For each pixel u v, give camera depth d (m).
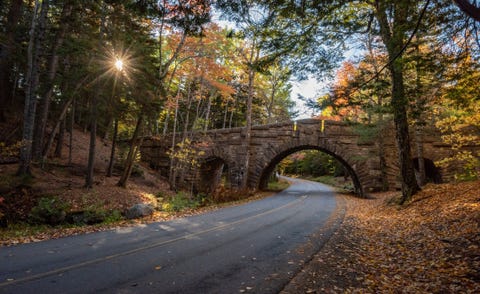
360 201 19.08
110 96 15.23
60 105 18.78
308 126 25.23
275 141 26.16
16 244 7.07
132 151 18.08
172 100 23.22
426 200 11.31
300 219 11.58
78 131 27.59
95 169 19.86
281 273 5.07
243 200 19.88
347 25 6.83
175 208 15.09
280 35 6.83
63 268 5.19
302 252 6.52
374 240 7.68
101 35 14.86
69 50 13.88
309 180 56.44
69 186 14.66
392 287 4.30
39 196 12.50
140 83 15.73
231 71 26.50
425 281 4.44
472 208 7.93
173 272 5.07
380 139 22.77
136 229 9.27
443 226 7.47
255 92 36.25
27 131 13.09
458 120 13.02
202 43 19.56
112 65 14.52
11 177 12.59
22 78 22.48
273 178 43.25
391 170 23.00
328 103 7.55
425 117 15.63
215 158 29.38
